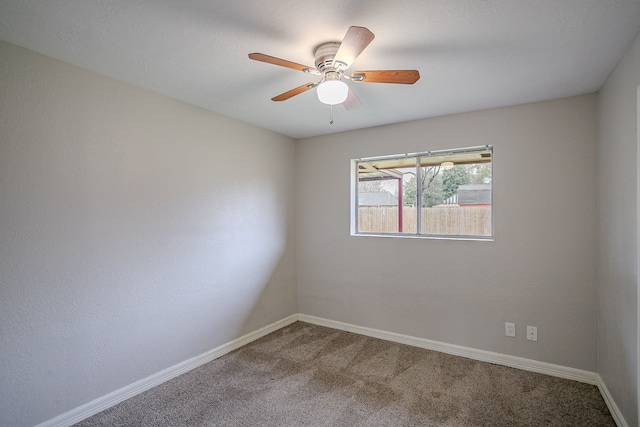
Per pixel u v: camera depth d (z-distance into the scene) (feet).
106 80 7.08
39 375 6.08
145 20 5.02
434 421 6.57
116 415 6.79
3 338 5.67
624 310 6.10
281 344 10.48
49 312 6.22
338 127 11.18
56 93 6.30
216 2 4.57
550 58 6.19
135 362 7.59
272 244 11.66
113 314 7.20
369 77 5.62
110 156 7.14
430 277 10.05
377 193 11.42
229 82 7.41
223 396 7.49
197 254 9.04
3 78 5.65
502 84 7.43
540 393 7.53
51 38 5.56
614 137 6.61
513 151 8.84
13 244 5.78
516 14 4.83
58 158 6.33
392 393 7.58
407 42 5.63
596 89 7.70
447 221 10.17
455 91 7.85
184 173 8.71
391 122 10.56
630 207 5.79
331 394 7.55
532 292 8.63
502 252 8.99
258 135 11.08
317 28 5.23
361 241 11.34
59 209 6.34
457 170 10.03
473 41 5.60
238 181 10.32
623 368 6.16
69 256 6.49
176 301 8.50
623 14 4.81
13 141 5.76
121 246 7.35
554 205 8.36
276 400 7.32
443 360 9.27
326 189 12.12
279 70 6.79
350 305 11.59
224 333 9.82
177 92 8.02
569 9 4.71
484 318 9.25
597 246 7.86
